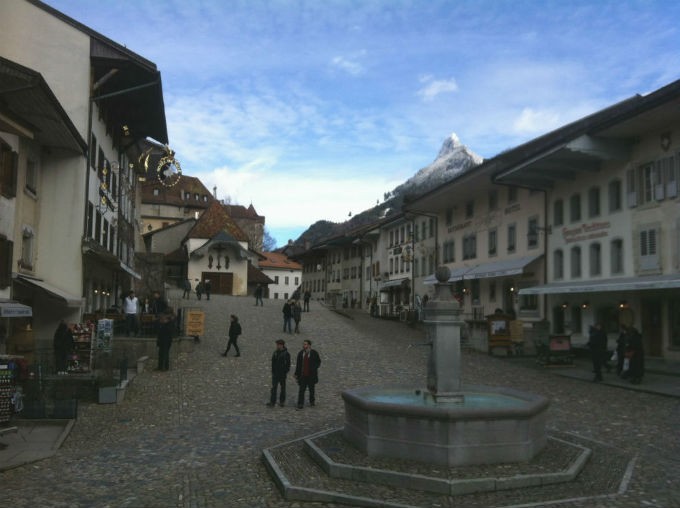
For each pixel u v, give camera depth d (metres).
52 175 25.97
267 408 16.64
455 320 11.45
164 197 103.19
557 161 29.50
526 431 9.89
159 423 14.88
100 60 27.44
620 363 22.50
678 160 24.69
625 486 8.87
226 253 69.81
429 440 9.68
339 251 82.31
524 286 36.44
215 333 33.00
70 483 9.89
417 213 50.72
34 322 25.52
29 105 19.88
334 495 8.58
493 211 40.94
